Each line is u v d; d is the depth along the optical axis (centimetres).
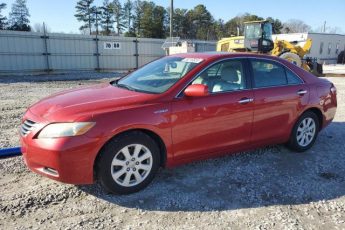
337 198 400
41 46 2222
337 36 4547
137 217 347
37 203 365
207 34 7975
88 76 2111
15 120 743
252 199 390
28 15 7125
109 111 366
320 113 564
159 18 6938
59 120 353
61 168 347
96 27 7350
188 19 7894
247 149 486
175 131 403
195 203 377
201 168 471
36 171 369
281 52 1822
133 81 468
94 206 364
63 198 378
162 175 444
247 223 342
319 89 556
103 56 2511
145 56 2720
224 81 452
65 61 2345
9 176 428
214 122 432
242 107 455
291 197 398
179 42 2644
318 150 566
